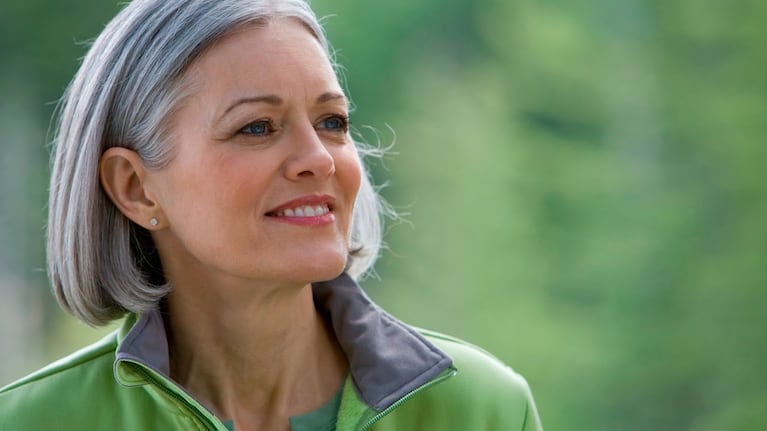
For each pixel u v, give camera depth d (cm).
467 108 2877
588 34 2877
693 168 2608
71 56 3475
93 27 3472
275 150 385
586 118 2847
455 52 3725
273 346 411
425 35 3712
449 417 426
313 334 420
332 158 388
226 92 384
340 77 448
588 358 2416
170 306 419
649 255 2514
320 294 431
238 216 385
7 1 3397
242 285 401
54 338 3164
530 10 2892
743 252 2398
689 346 2391
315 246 388
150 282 418
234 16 387
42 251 3247
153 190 400
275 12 391
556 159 2697
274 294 400
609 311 2486
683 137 2656
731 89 2500
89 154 403
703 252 2486
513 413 436
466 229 2666
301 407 416
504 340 2470
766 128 2455
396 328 424
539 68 2866
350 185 394
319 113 392
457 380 432
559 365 2427
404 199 2855
